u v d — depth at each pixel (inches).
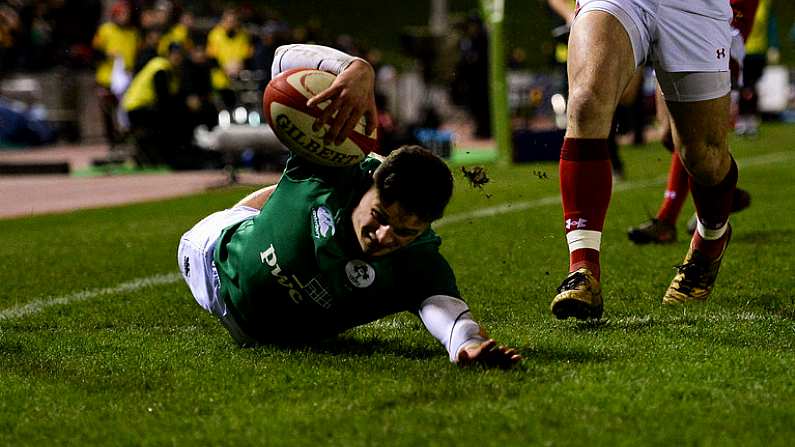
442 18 3073.3
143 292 716.7
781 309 594.9
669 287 639.8
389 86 2974.9
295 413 387.5
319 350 495.5
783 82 3265.3
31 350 521.0
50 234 1080.8
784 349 479.2
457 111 3083.2
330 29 3853.3
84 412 401.1
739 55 775.7
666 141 844.0
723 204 595.5
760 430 356.8
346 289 454.6
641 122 2174.0
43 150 2429.9
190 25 2222.0
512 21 3491.6
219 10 3043.8
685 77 545.6
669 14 534.3
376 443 350.0
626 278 716.7
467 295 664.4
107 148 2479.1
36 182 1769.2
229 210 527.5
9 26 2610.7
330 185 446.3
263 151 1790.1
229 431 370.3
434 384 419.2
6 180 1809.8
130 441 364.5
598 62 520.1
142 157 1951.3
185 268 527.2
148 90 1892.2
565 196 527.5
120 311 645.9
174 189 1617.9
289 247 455.2
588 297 502.0
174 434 370.0
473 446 344.5
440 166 409.1
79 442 366.6
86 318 626.5
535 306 625.0
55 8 2659.9
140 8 2178.9
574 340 502.3
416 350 491.8
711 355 460.4
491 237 941.8
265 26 2327.8
